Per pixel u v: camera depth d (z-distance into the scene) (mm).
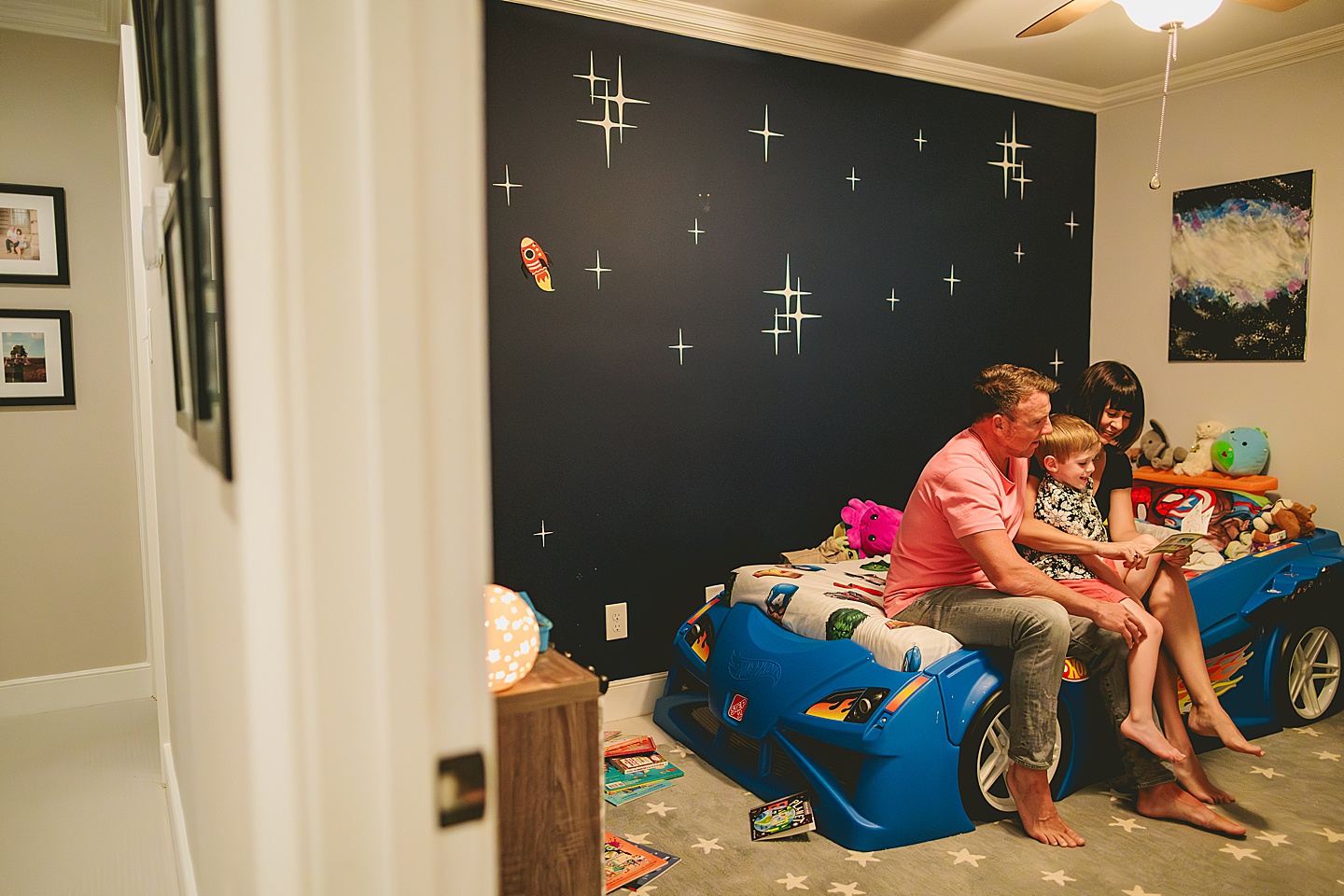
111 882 2186
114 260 3318
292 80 504
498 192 2879
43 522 3283
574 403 3055
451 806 564
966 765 2352
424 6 527
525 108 2906
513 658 1288
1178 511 3531
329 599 529
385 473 531
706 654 2980
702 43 3205
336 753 539
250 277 570
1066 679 2473
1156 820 2391
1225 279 3748
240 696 691
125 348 3355
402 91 523
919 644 2344
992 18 3213
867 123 3580
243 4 595
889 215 3664
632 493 3180
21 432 3229
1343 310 3381
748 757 2709
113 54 3256
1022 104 3979
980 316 3947
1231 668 2844
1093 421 2727
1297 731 2986
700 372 3281
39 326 3205
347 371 525
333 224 517
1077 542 2408
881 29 3326
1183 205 3875
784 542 3504
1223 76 3684
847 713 2326
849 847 2262
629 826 2395
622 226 3098
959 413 3926
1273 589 2904
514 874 1312
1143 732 2367
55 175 3205
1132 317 4105
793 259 3449
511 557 2977
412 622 545
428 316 538
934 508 2432
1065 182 4141
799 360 3494
